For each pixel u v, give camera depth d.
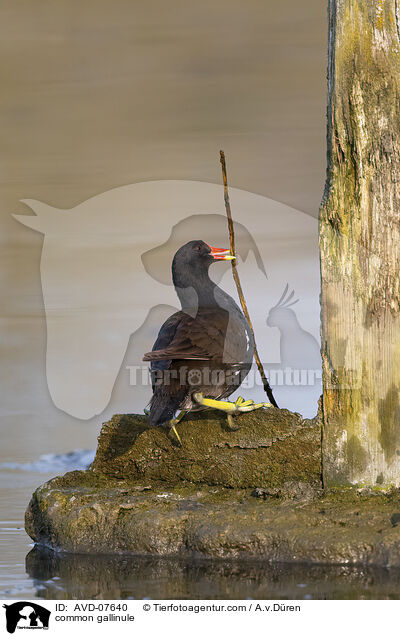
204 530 8.54
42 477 11.15
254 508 8.70
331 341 8.87
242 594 7.73
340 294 8.81
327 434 8.93
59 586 8.07
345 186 8.79
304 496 8.82
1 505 10.27
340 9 8.75
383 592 7.66
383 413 8.77
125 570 8.41
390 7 8.64
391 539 8.09
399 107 8.63
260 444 9.13
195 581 8.06
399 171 8.63
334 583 7.86
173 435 9.39
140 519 8.79
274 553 8.34
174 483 9.42
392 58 8.65
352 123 8.72
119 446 9.63
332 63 8.85
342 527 8.35
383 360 8.73
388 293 8.69
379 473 8.80
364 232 8.73
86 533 8.94
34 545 9.26
